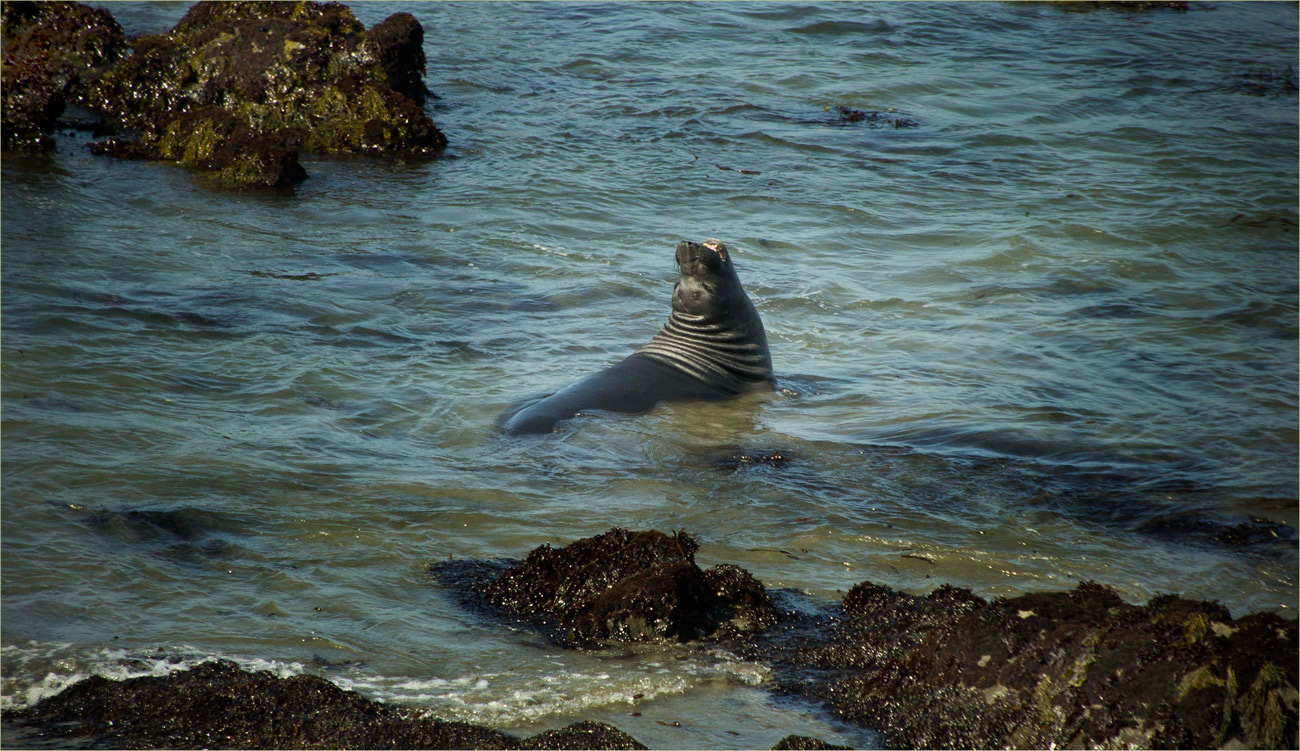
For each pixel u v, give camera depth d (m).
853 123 85.06
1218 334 48.19
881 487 32.84
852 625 24.08
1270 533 30.34
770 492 32.19
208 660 21.86
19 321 41.56
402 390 39.25
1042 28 116.88
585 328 47.09
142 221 57.91
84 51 83.06
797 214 65.19
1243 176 73.62
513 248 57.53
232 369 39.66
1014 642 20.08
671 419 37.84
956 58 104.06
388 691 21.23
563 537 28.91
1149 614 19.64
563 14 115.56
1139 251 59.69
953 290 53.84
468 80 92.31
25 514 27.69
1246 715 17.25
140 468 31.03
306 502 30.03
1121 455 35.69
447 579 26.47
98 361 38.78
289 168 67.62
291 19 83.69
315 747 19.08
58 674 21.17
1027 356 45.50
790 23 113.69
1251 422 38.66
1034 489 32.94
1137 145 80.62
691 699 21.33
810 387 42.09
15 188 61.44
